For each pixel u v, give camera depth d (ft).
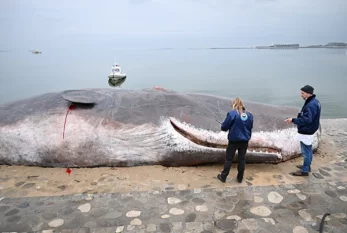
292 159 16.71
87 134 14.98
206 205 11.43
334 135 21.08
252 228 10.01
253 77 133.28
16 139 15.30
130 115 15.44
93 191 12.72
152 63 280.51
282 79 121.29
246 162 15.85
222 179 13.55
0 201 11.73
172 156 15.30
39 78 141.49
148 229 9.97
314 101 13.42
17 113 15.85
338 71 151.94
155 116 15.53
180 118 15.58
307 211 11.01
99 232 9.83
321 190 12.59
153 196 12.11
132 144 15.15
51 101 16.11
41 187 13.07
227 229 9.96
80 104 15.75
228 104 17.11
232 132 12.61
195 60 336.08
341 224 10.21
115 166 15.37
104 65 258.16
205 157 15.34
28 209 11.18
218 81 119.65
